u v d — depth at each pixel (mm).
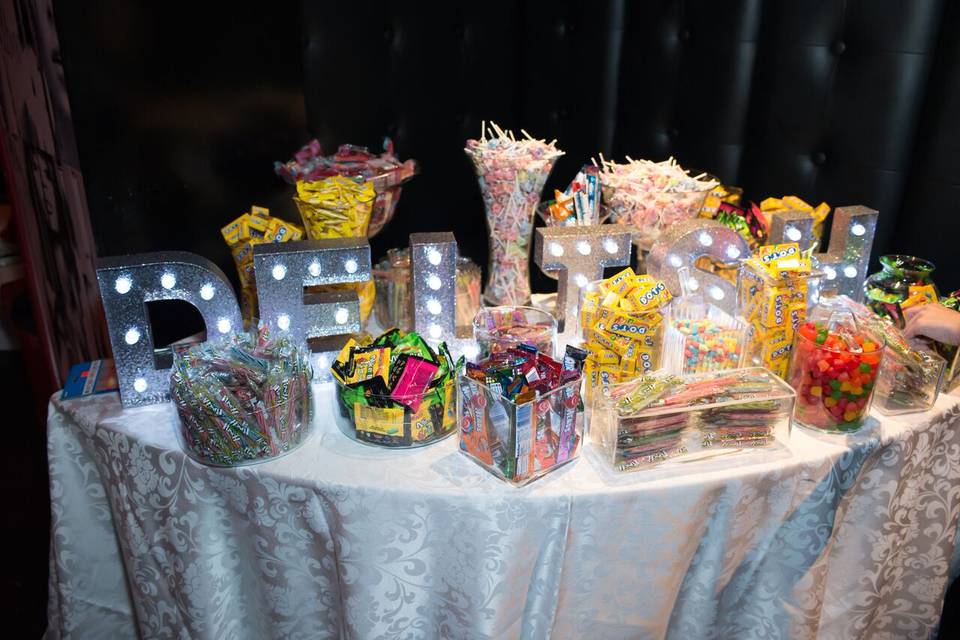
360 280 1463
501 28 2584
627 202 1763
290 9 2205
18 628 1991
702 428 1238
